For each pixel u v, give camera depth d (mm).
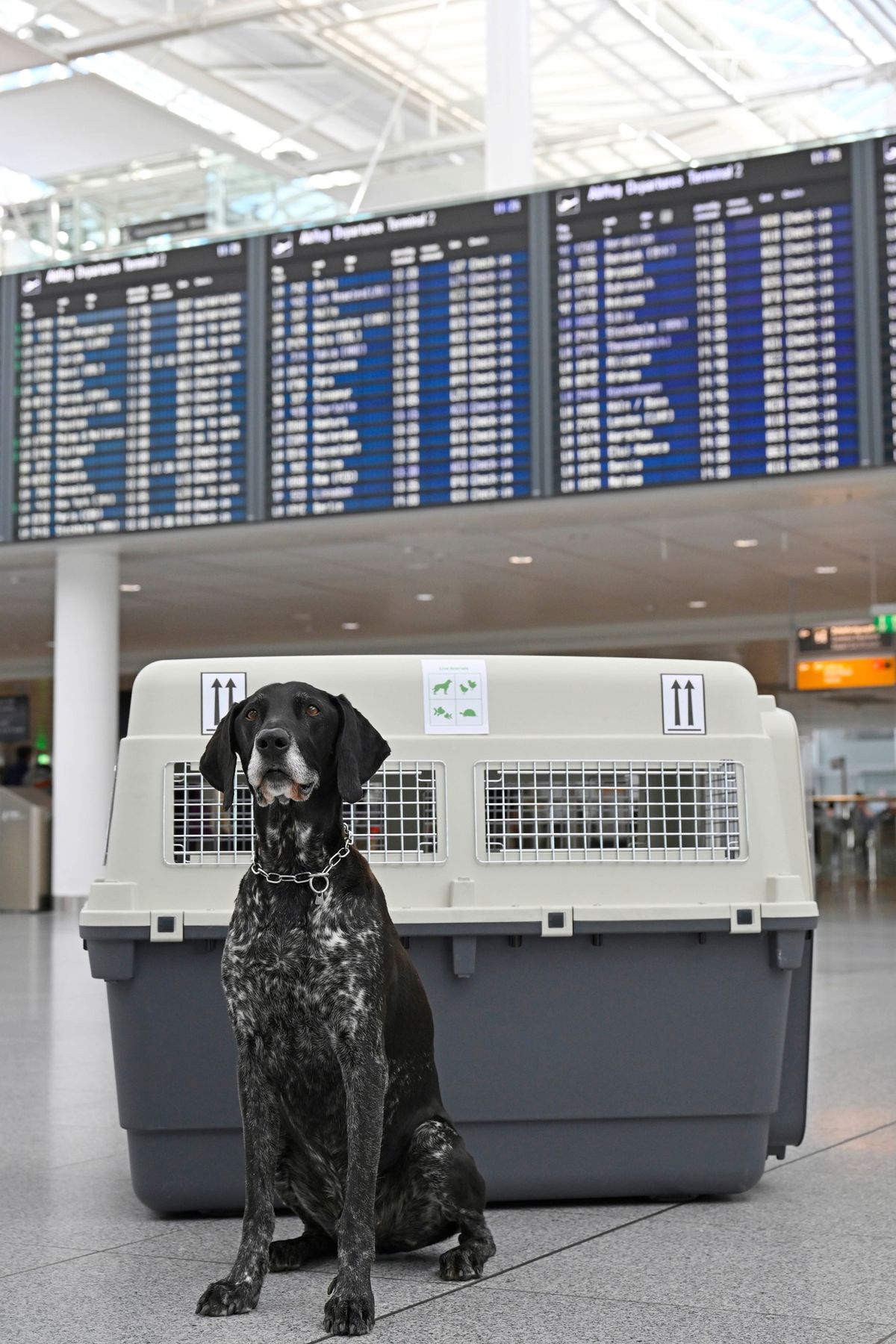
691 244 10180
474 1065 3594
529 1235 3352
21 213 12492
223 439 11555
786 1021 3859
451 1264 2986
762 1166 3686
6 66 13398
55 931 12359
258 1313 2779
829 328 9805
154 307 11789
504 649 20266
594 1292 2871
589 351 10445
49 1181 3916
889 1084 5227
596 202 10461
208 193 11984
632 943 3641
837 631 15258
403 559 14094
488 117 11398
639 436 10312
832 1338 2559
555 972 3623
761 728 3861
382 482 11031
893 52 13711
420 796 3693
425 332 10914
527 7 11398
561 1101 3604
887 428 9641
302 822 2887
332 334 11195
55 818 13352
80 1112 4832
